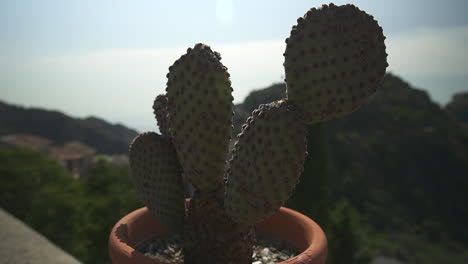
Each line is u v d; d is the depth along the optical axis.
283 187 0.89
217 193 1.11
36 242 1.88
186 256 1.18
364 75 0.87
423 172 29.17
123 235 1.20
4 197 11.54
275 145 0.87
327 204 3.49
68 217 9.88
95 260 6.30
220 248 1.10
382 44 0.90
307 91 0.90
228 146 1.07
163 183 1.20
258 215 0.95
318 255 1.02
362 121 31.92
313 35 0.89
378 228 24.08
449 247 23.98
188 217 1.16
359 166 27.62
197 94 1.01
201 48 1.05
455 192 29.34
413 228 24.97
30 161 12.80
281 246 1.35
